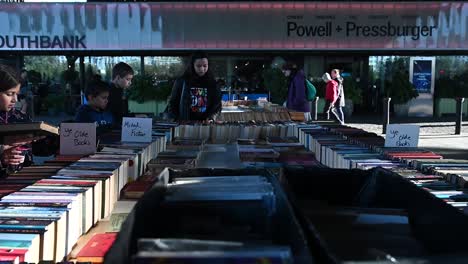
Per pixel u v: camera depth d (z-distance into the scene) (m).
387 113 10.87
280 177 1.43
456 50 14.88
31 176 2.10
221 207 1.19
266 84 14.62
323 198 1.50
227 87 15.77
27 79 14.44
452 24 14.62
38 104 15.55
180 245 0.92
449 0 14.61
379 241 1.02
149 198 1.16
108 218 1.97
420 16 14.59
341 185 1.50
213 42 14.56
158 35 14.46
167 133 3.62
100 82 3.84
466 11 14.56
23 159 2.67
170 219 1.18
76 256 1.54
